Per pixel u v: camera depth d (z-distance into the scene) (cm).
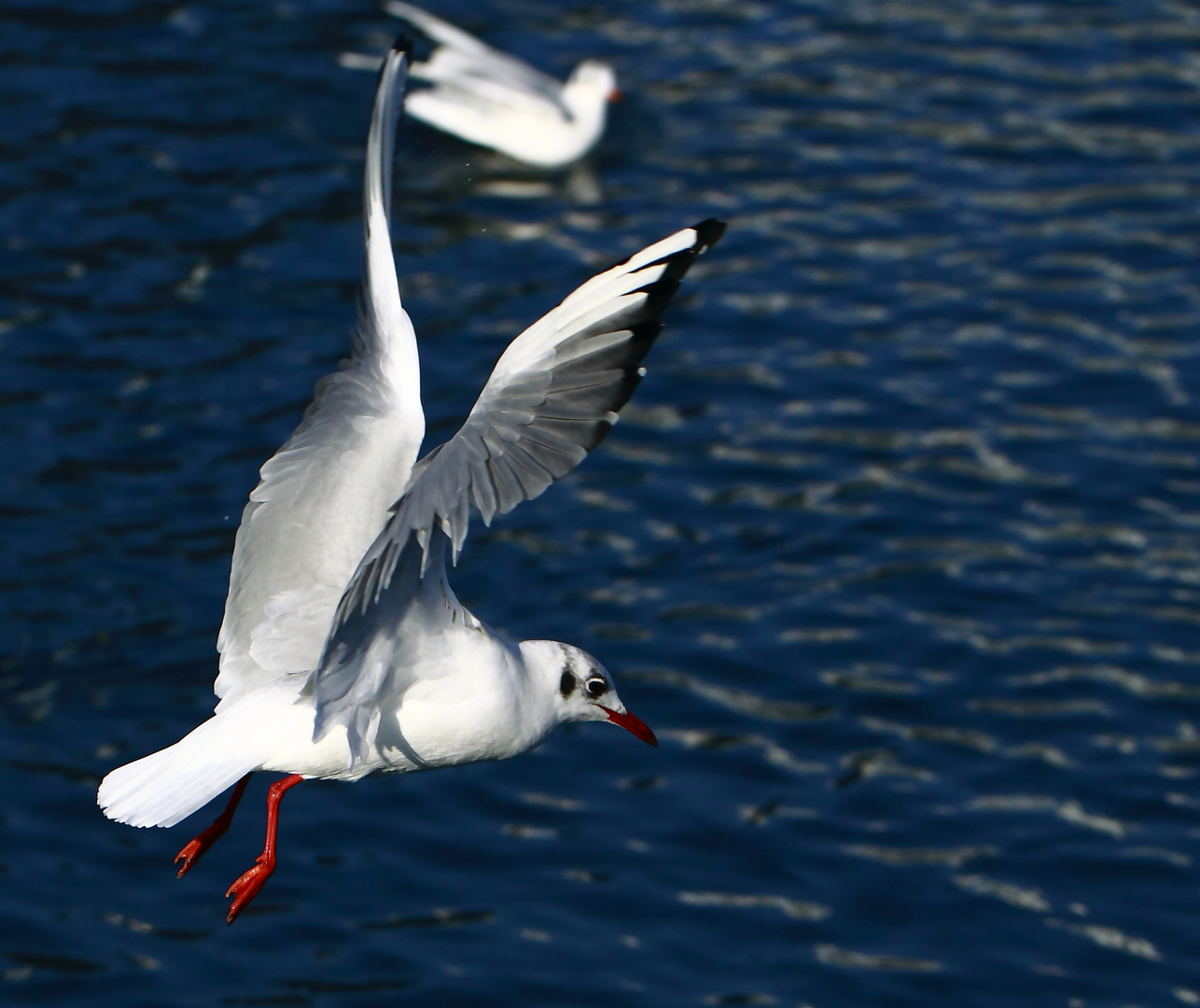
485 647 792
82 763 1373
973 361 1909
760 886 1295
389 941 1244
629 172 2264
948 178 2241
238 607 828
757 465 1755
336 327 1923
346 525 819
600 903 1280
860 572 1606
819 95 2423
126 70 2388
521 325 1928
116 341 1884
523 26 2584
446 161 2278
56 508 1647
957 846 1327
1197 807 1356
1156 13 2638
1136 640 1523
